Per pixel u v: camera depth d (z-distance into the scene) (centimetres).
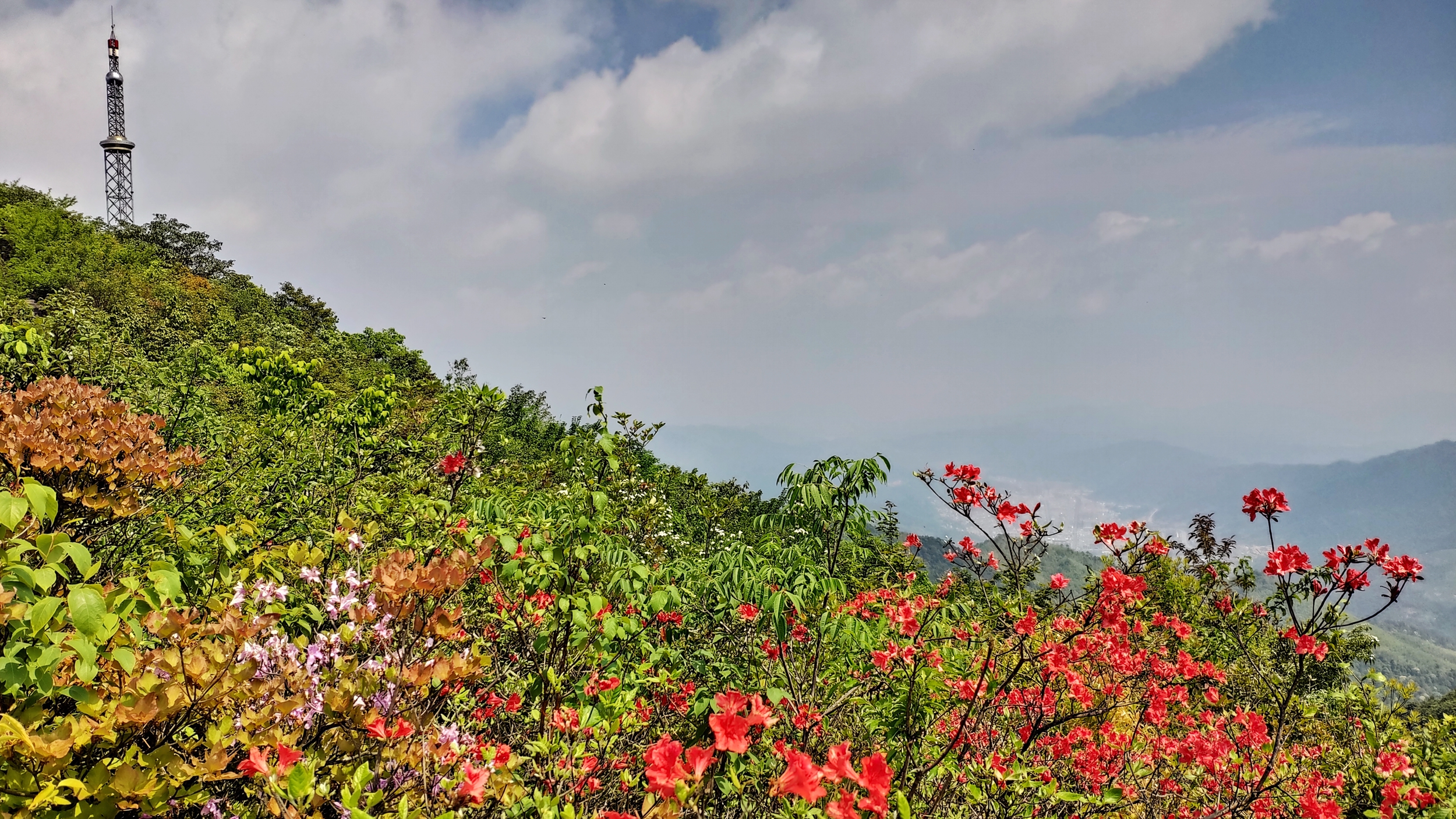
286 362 1031
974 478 435
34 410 306
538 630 387
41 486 205
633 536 484
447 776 216
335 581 271
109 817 172
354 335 4209
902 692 393
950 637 450
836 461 506
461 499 536
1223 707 584
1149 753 466
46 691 182
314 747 214
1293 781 436
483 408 557
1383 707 607
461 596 407
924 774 335
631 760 330
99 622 186
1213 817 380
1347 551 365
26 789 166
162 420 346
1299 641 376
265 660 210
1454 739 570
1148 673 494
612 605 401
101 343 770
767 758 341
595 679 385
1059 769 423
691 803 215
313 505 546
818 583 415
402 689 216
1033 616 389
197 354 1192
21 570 189
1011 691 427
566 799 275
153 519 367
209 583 316
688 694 420
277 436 662
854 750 382
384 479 632
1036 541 421
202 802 196
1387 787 436
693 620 484
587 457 430
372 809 204
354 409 801
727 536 850
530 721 351
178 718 203
